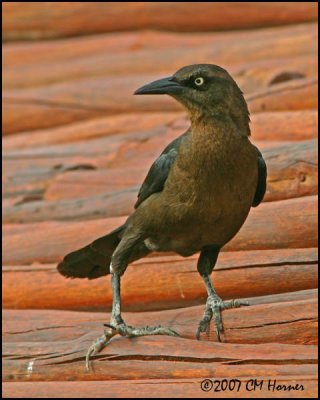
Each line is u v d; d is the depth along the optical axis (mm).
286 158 12039
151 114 16328
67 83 17578
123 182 14234
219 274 10938
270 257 10844
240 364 9227
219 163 10312
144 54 17500
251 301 10219
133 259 11148
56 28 18656
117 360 9773
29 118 17141
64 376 10047
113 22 18453
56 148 15875
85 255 11398
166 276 11367
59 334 11008
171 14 18141
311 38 16484
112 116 16719
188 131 10773
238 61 16672
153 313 10664
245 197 10484
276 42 16594
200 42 17531
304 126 13641
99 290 11883
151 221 10586
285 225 11203
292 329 9680
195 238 10656
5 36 18969
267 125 13836
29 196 14852
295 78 15531
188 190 10359
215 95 10422
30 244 13031
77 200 13859
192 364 9414
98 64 17641
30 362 10250
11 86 17875
